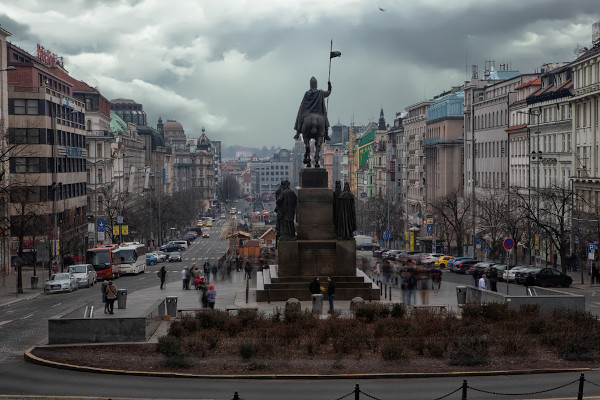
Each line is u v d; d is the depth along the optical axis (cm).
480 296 4281
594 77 8419
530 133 10688
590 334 2977
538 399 2306
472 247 9344
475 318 3544
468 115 13988
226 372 2708
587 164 8725
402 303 3766
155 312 3778
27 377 2692
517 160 11369
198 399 2353
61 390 2480
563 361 2822
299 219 4559
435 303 4447
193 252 14138
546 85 10675
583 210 8012
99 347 3175
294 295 4469
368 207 16088
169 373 2684
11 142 8444
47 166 9819
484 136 12975
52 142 10088
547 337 3089
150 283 7406
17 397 2381
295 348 3050
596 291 5975
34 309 5116
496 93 12625
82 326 3269
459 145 14638
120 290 4434
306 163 4731
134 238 14525
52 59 13262
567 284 6319
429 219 11550
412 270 5041
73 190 11488
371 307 3666
